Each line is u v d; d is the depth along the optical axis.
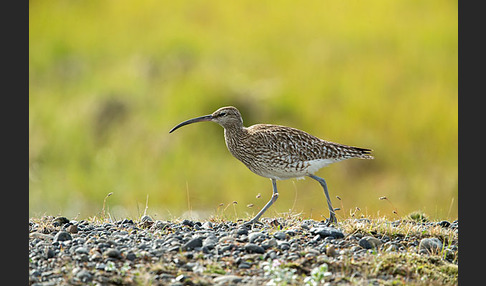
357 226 10.54
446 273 9.25
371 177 18.94
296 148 11.83
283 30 26.38
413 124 20.64
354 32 25.81
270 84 22.31
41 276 8.80
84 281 8.63
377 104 21.42
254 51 24.70
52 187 19.36
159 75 22.88
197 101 20.55
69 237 10.10
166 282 8.67
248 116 20.56
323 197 17.95
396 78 22.75
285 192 18.17
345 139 20.30
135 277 8.75
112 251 9.34
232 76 22.38
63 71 24.61
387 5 27.59
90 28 27.38
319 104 21.48
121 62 24.67
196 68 23.16
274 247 9.69
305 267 9.12
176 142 19.84
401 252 9.84
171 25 27.17
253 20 27.42
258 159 11.98
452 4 27.19
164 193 18.84
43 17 28.12
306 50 24.83
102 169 19.75
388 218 12.49
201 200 18.59
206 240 9.95
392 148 19.94
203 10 28.55
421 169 19.36
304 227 10.70
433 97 21.67
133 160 19.84
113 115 21.02
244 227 10.77
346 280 8.84
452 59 23.70
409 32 25.55
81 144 20.50
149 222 11.16
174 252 9.54
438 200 18.00
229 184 18.75
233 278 8.73
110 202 18.84
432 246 9.96
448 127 20.45
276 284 8.51
